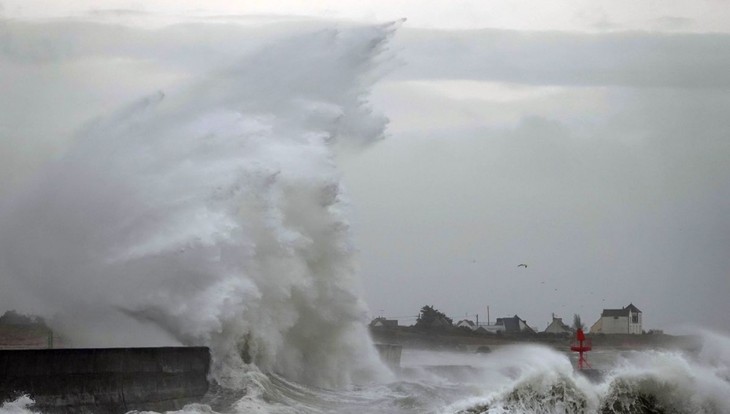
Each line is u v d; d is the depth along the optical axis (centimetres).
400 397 9862
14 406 7031
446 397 9819
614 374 8538
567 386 8269
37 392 7212
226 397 9100
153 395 8200
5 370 7069
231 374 9700
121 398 7831
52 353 7331
